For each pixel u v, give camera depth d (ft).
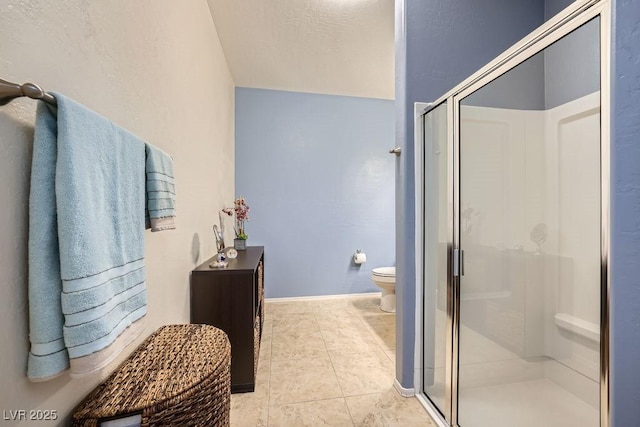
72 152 1.79
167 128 4.21
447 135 4.91
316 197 11.12
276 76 9.80
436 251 5.20
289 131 10.89
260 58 8.72
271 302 10.84
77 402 2.23
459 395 4.60
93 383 2.43
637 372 2.30
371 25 7.23
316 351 6.98
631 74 2.37
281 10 6.70
